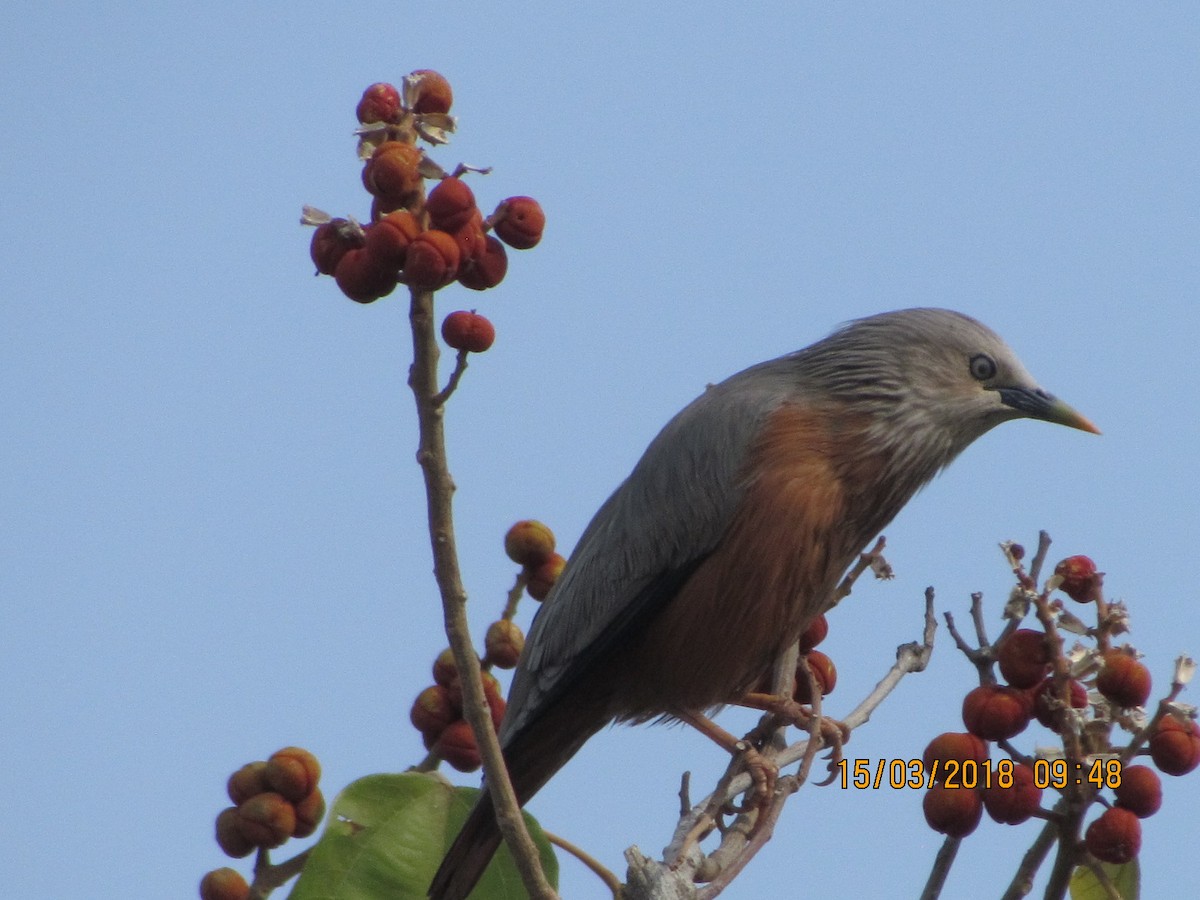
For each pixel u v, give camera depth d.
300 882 8.05
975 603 8.18
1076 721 7.24
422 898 8.28
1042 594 7.52
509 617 9.38
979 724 7.53
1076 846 7.29
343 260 6.28
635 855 7.35
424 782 8.53
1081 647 7.57
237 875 8.20
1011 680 7.63
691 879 7.73
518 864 7.07
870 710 9.45
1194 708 7.16
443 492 6.51
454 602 6.69
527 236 6.51
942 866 7.68
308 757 8.18
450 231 6.20
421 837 8.40
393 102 6.46
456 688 8.96
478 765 8.89
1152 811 7.21
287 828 8.03
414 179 6.26
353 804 8.36
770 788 9.26
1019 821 7.43
